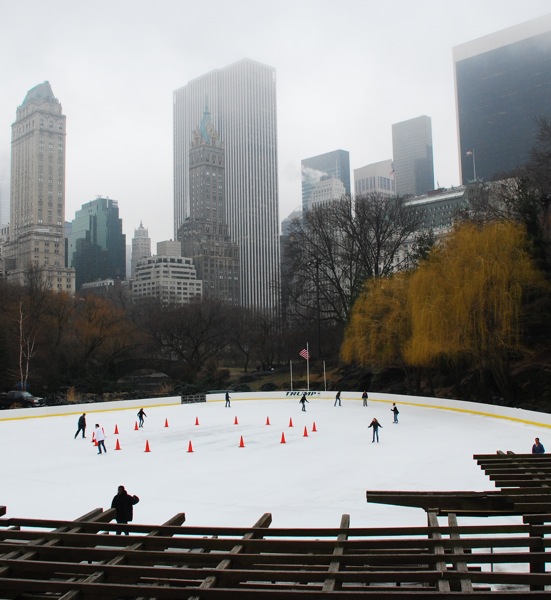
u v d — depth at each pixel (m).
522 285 43.50
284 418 41.53
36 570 8.97
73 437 34.19
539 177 58.72
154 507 18.08
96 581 8.52
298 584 9.15
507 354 44.69
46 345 69.94
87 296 79.31
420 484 20.67
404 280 56.62
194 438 32.62
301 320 85.81
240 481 21.53
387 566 9.46
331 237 77.75
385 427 35.62
